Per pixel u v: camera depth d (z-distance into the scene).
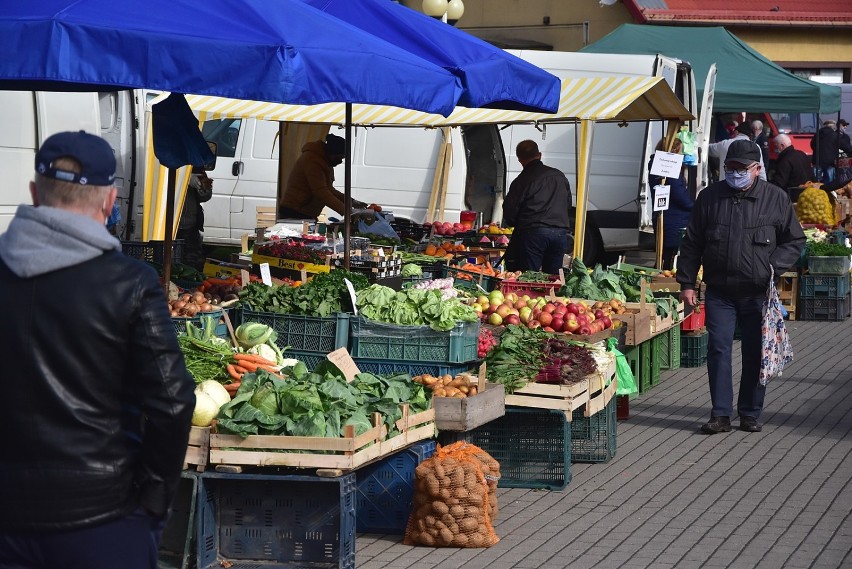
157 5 6.10
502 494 7.56
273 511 5.91
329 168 13.19
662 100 13.35
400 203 17.17
